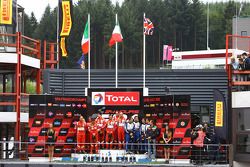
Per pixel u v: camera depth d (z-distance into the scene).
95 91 35.38
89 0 153.75
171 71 49.06
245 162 31.06
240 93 31.19
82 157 33.69
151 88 48.97
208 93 48.75
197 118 40.59
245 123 30.89
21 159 34.16
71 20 44.41
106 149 33.97
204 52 61.94
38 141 34.16
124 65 151.38
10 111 35.84
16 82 35.78
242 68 31.75
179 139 33.00
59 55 44.91
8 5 36.41
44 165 31.64
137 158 33.44
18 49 35.69
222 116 33.19
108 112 35.31
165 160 32.56
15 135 35.66
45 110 34.38
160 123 34.03
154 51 156.00
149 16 158.75
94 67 147.62
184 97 33.25
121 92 35.22
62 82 48.03
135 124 33.84
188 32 160.50
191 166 30.56
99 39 148.50
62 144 34.19
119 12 152.88
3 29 38.19
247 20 75.38
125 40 150.50
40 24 157.00
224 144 31.84
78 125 34.12
